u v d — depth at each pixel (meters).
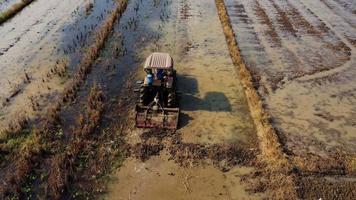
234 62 20.61
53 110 16.25
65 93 17.64
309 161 13.75
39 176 13.04
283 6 29.59
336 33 24.72
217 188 12.77
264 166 13.61
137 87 18.31
